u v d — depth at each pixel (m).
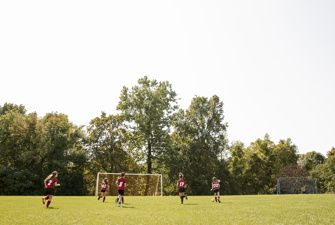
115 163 52.03
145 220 9.18
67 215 10.30
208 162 56.56
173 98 58.09
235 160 71.31
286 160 74.94
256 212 11.52
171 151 53.81
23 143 47.75
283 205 15.11
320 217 9.78
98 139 53.00
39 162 46.16
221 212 11.62
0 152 45.84
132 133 55.41
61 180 46.69
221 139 61.50
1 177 42.59
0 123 49.62
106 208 13.59
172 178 53.66
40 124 47.62
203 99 64.19
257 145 77.19
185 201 20.02
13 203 16.25
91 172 51.62
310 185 51.12
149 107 54.22
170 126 56.75
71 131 53.44
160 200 21.69
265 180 69.25
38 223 8.29
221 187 56.62
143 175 45.41
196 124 62.34
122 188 15.18
